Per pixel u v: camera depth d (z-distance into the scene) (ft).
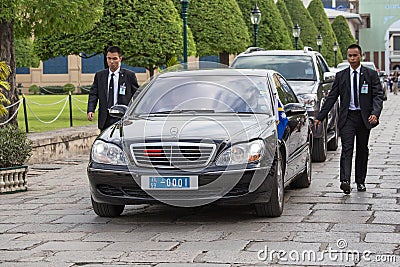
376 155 54.49
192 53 95.81
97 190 30.66
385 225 29.27
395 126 84.33
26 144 41.37
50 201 37.09
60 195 39.04
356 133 37.24
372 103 36.70
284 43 141.28
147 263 24.09
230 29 114.01
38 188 41.88
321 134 50.78
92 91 39.29
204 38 113.39
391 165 48.42
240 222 30.40
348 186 36.52
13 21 60.70
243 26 117.08
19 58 190.19
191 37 95.25
